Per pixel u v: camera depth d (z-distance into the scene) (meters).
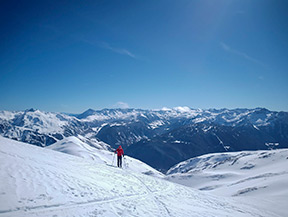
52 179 11.12
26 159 14.63
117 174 18.48
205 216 11.58
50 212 7.32
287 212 23.42
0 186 8.25
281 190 38.94
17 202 7.31
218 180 88.69
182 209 11.99
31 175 10.84
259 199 30.59
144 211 10.02
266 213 20.33
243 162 112.31
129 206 10.23
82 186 11.38
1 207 6.63
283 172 62.75
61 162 17.91
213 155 196.75
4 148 16.67
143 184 17.12
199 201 16.56
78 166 17.92
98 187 12.10
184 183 94.56
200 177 96.75
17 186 8.77
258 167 96.88
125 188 13.86
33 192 8.60
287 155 99.50
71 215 7.52
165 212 10.61
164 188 17.89
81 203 8.95
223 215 13.14
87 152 163.62
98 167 20.16
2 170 10.36
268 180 52.44
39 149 23.86
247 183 60.12
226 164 120.06
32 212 6.96
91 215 7.98
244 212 17.20
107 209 9.07
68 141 199.12
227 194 50.53
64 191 9.79
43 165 14.09
